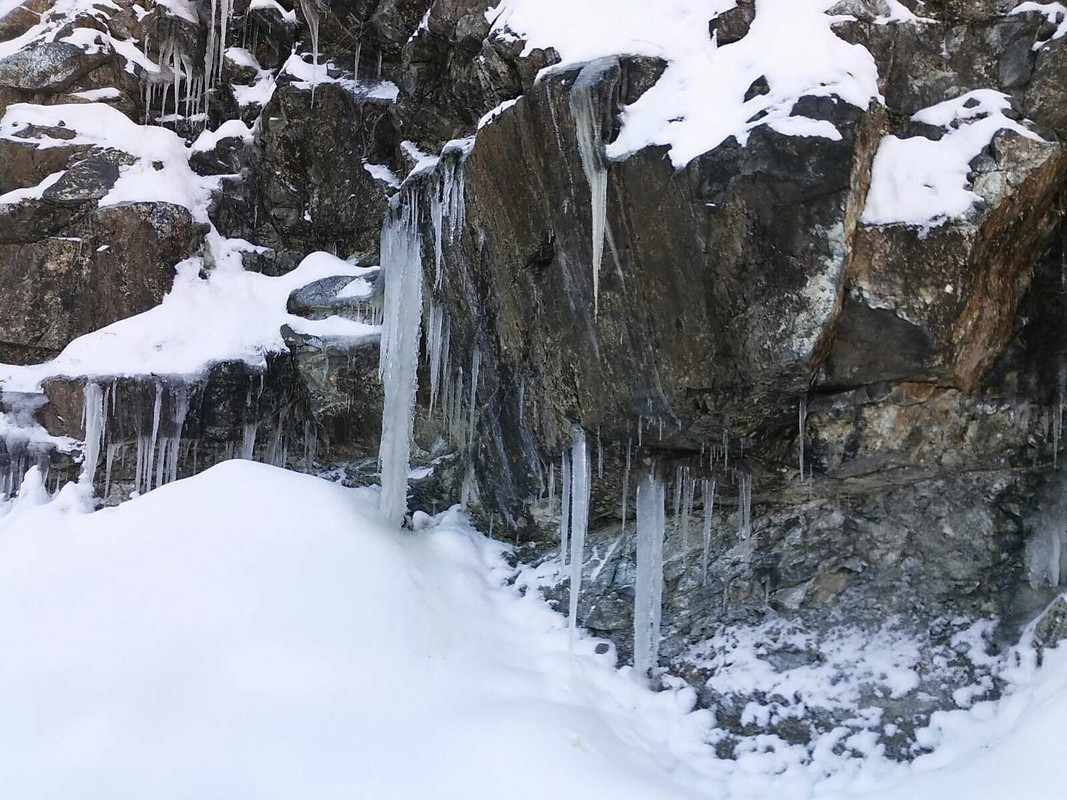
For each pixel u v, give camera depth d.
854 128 4.00
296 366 7.47
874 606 4.97
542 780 4.04
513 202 5.07
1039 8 4.31
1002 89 4.37
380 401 7.02
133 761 4.19
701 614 5.34
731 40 4.51
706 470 4.98
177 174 8.55
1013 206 4.20
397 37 7.54
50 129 8.30
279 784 4.11
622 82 4.51
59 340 7.96
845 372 4.32
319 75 8.23
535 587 5.88
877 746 4.39
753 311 4.19
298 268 8.27
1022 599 4.64
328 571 5.33
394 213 6.15
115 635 4.83
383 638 5.00
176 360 7.41
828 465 4.68
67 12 8.88
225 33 9.03
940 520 4.91
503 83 5.31
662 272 4.42
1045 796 3.57
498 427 5.95
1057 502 4.66
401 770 4.18
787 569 5.20
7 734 4.33
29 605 5.07
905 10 4.44
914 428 4.56
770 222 4.07
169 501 5.76
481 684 4.92
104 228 7.99
